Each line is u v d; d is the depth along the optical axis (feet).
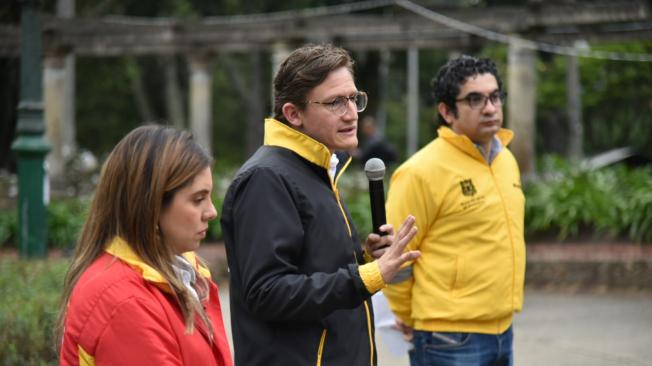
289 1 123.75
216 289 12.54
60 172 69.77
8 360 23.02
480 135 18.74
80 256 11.14
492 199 18.44
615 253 48.26
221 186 68.08
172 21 69.82
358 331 13.80
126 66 131.95
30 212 41.86
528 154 60.90
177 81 150.20
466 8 59.67
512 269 18.35
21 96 41.88
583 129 124.67
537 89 109.91
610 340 34.17
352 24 65.57
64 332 10.85
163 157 10.99
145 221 10.94
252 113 133.39
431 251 18.52
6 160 82.28
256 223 12.90
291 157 13.57
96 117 147.54
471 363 18.13
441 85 19.03
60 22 69.77
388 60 145.07
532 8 57.41
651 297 43.78
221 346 11.85
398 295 18.86
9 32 70.85
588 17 55.72
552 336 35.12
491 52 103.86
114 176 11.10
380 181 14.57
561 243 52.75
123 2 122.52
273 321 13.23
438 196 18.37
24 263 35.50
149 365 10.46
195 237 11.26
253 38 68.69
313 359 13.21
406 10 72.13
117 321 10.46
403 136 160.66
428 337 18.43
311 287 12.59
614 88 100.12
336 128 13.62
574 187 54.24
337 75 13.60
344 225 13.74
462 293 18.17
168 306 10.93
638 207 51.31
